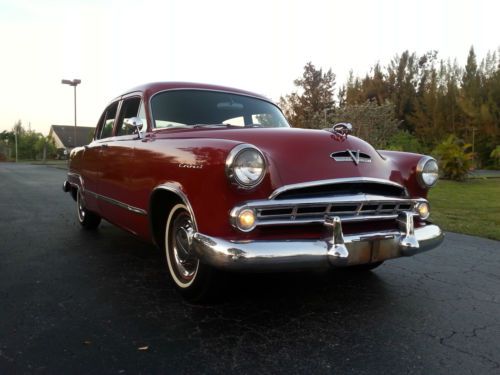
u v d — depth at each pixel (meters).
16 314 3.21
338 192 3.11
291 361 2.59
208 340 2.85
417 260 4.89
